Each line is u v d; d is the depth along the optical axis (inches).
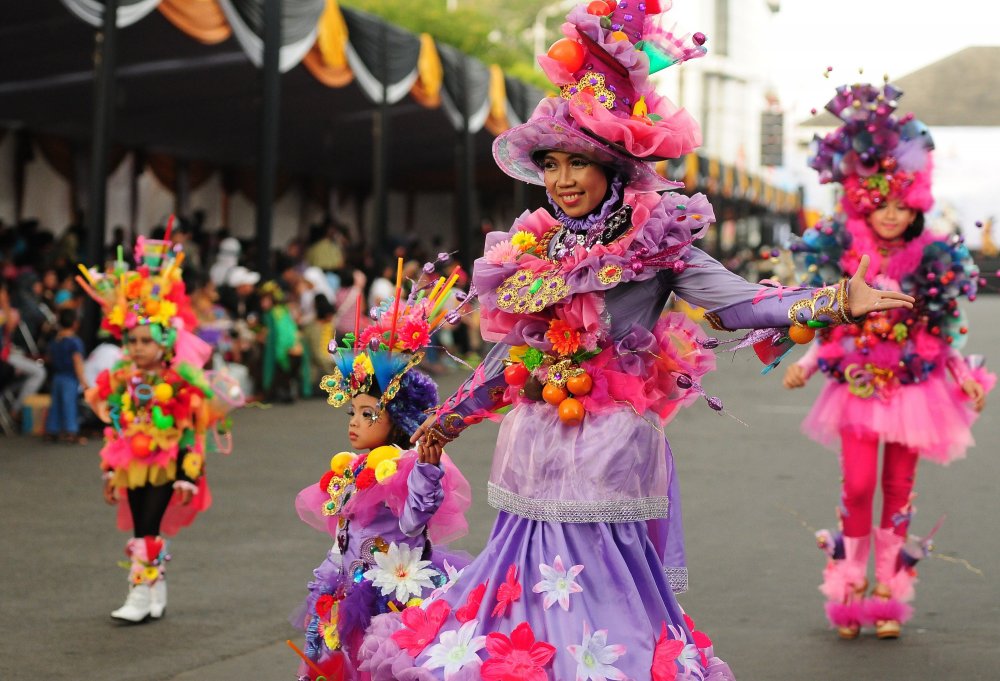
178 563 301.6
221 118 944.9
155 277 259.4
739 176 1814.7
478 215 1499.8
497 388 164.6
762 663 220.7
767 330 151.2
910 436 238.1
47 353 557.3
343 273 716.7
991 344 1052.5
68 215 952.3
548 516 152.3
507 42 2591.0
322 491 188.1
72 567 298.7
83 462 465.7
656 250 152.0
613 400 154.2
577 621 147.3
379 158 813.9
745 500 379.6
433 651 151.6
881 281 242.7
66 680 212.2
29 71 757.3
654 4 159.5
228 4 620.4
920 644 232.5
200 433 260.2
